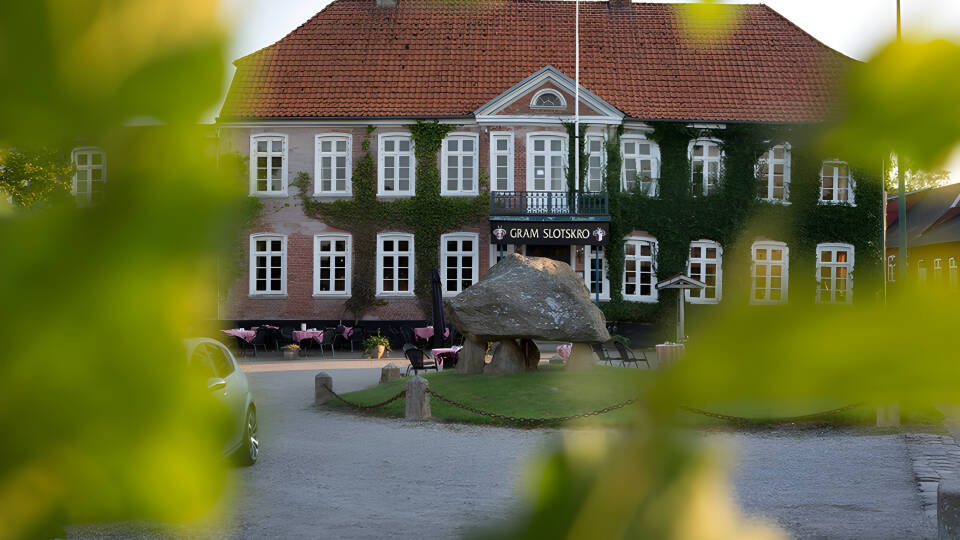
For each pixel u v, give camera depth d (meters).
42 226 0.59
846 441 12.61
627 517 0.64
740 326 0.63
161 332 0.60
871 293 0.65
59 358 0.58
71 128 0.59
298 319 36.09
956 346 0.60
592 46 38.66
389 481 10.45
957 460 11.29
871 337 0.61
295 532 7.91
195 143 0.62
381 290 36.16
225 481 0.63
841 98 0.66
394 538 7.67
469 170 36.16
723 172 36.03
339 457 12.12
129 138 0.61
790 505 8.88
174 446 0.60
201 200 0.62
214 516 0.62
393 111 36.19
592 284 36.25
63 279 0.59
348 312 36.06
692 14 0.70
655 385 0.65
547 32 39.31
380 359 31.45
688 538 0.63
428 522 8.23
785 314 0.63
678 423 0.64
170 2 0.60
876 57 0.63
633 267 36.34
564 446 0.66
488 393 17.27
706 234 36.22
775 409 0.63
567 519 0.64
